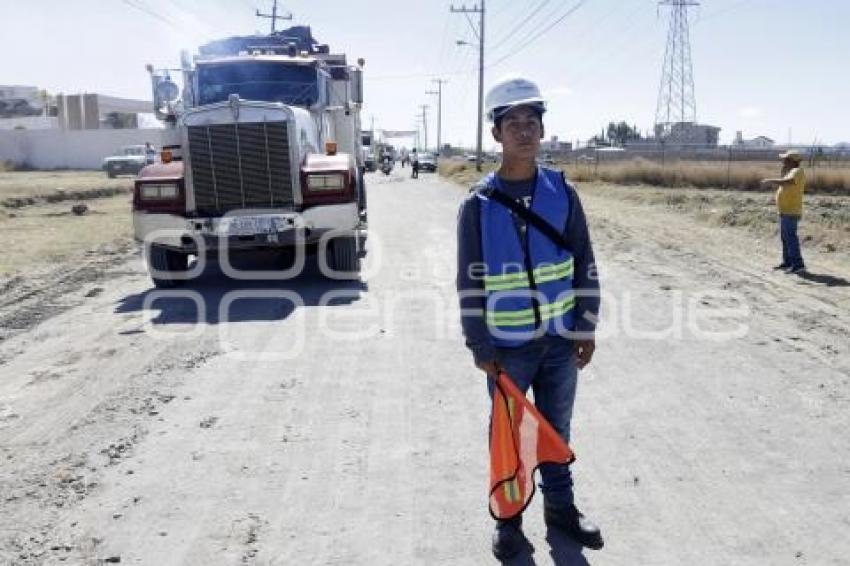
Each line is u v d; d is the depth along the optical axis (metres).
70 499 4.45
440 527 4.12
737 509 4.26
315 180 10.49
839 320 8.49
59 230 18.62
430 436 5.34
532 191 3.67
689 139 67.94
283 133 10.38
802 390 6.17
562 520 3.98
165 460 4.98
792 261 11.72
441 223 19.50
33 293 10.66
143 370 6.91
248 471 4.81
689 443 5.16
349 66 14.57
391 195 32.53
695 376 6.58
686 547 3.88
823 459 4.88
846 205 22.08
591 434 5.34
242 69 12.82
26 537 4.04
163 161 11.03
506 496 3.71
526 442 3.73
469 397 6.14
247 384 6.51
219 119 10.34
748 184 30.75
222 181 10.41
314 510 4.31
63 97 76.38
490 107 3.61
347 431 5.45
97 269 12.86
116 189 34.50
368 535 4.04
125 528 4.12
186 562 3.79
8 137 63.31
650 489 4.52
